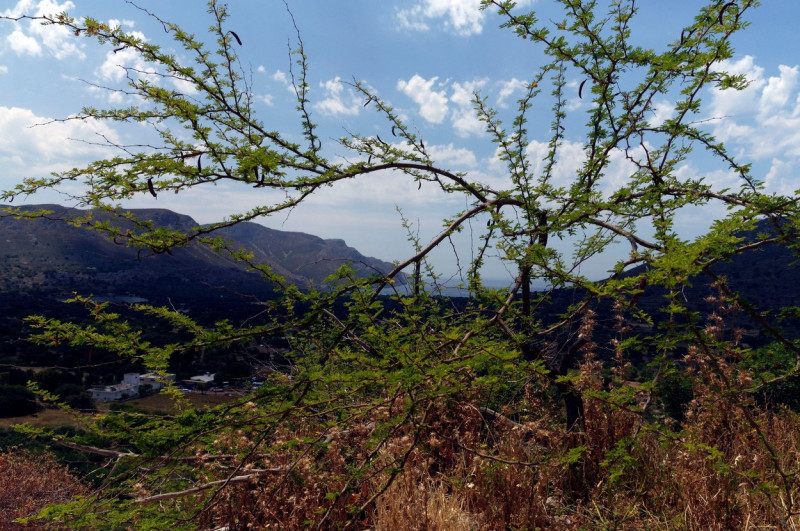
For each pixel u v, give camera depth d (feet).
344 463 9.92
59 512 7.05
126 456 7.53
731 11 9.28
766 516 9.17
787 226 7.09
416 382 7.39
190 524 8.16
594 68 10.92
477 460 10.08
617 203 10.02
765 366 8.91
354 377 7.26
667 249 7.23
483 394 11.72
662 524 9.60
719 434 11.12
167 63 8.29
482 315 10.16
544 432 10.71
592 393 8.96
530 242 10.57
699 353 10.34
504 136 11.67
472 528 9.51
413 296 8.53
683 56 9.38
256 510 10.10
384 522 9.19
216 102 8.84
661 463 11.03
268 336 7.91
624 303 7.98
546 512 9.96
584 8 10.29
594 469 10.95
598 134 11.93
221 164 8.19
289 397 8.10
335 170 9.25
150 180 7.97
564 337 12.50
